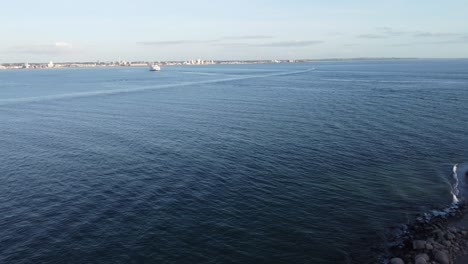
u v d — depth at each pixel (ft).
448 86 398.01
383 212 90.99
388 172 118.42
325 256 72.74
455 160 129.80
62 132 179.01
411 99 287.28
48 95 350.02
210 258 72.02
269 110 241.55
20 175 117.60
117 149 146.00
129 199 98.37
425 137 160.25
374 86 415.64
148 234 80.38
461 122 190.60
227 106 264.11
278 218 87.71
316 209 92.53
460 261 68.95
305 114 222.69
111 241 77.97
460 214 89.45
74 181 111.96
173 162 128.06
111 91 389.19
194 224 84.64
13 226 84.74
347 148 144.05
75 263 70.79
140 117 220.23
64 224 85.35
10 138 166.81
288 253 73.77
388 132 169.68
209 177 113.50
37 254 73.67
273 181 110.52
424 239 77.61
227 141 156.15
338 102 277.03
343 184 108.68
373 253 73.46
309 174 116.47
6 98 326.24
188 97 326.85
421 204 95.40
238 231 81.71
